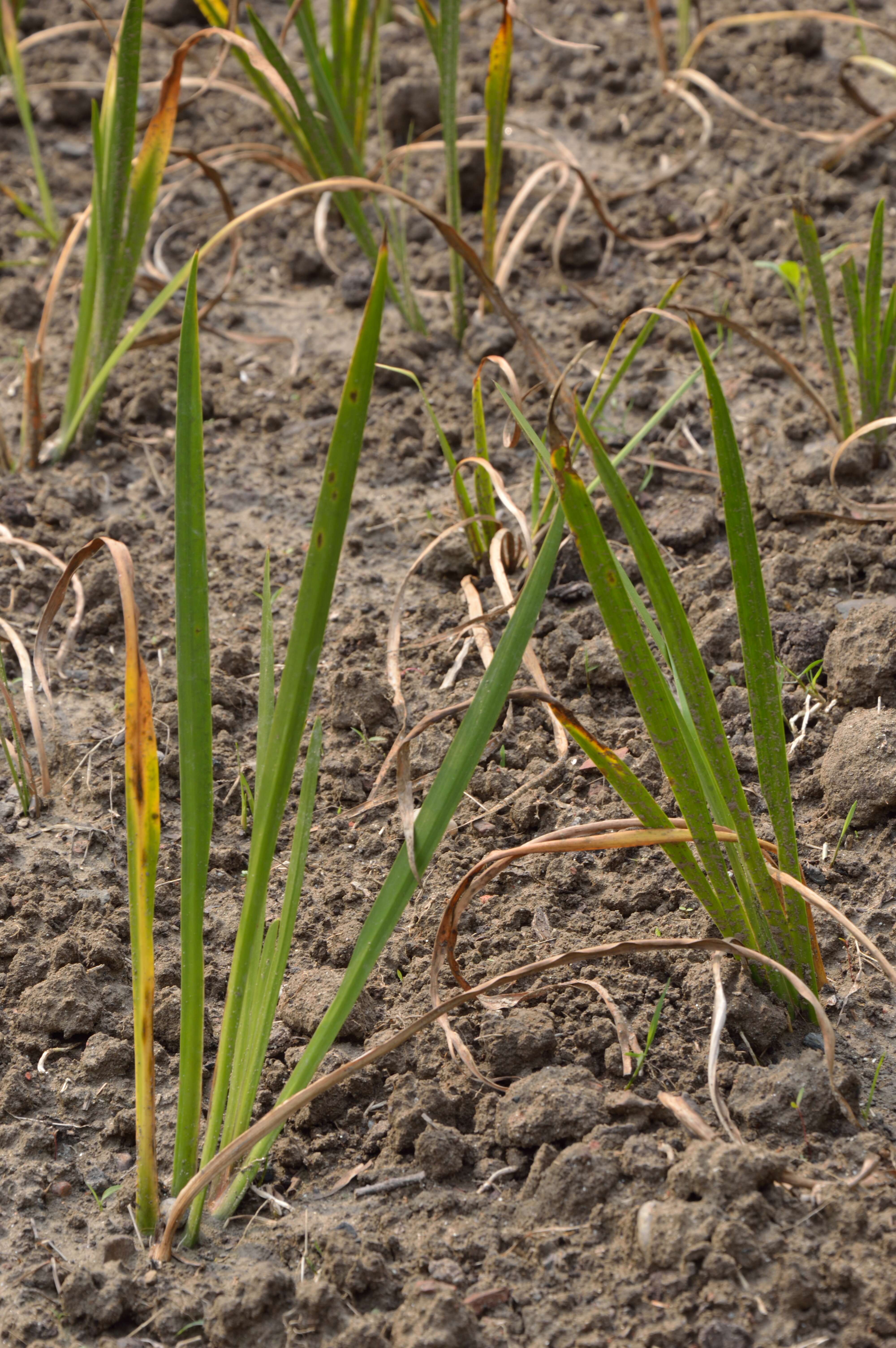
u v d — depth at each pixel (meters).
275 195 3.51
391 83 3.74
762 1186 2.01
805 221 2.42
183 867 1.98
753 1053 2.09
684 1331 1.97
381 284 1.91
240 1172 2.04
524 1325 1.98
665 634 2.01
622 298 2.99
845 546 2.40
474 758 2.00
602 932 2.16
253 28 4.03
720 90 3.48
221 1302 1.98
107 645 2.40
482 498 2.40
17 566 2.44
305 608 1.95
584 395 2.75
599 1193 2.02
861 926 2.16
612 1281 1.99
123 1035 2.12
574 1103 2.05
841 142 3.41
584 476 2.52
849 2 4.11
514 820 2.24
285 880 2.21
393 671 2.14
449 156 2.75
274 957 2.02
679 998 2.11
